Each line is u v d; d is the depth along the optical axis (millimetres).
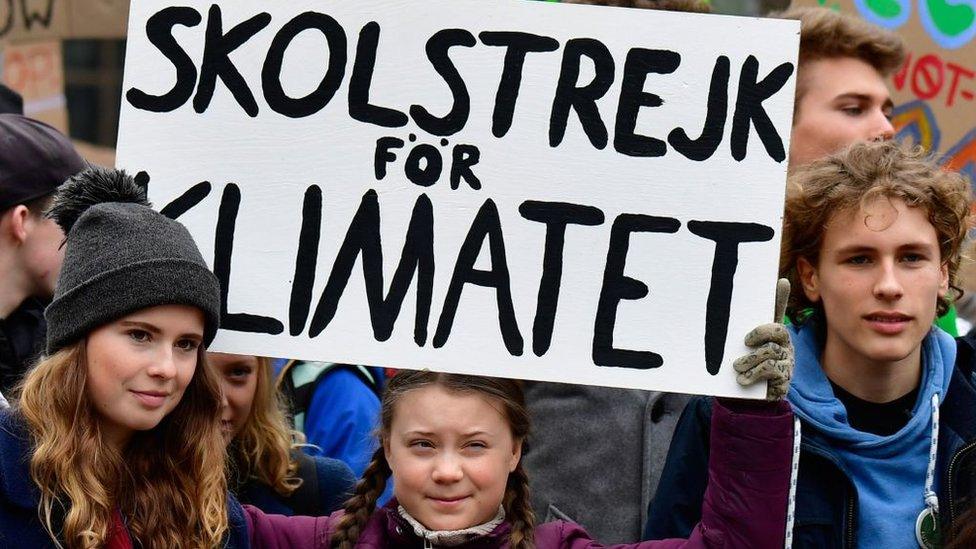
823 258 5711
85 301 4812
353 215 5312
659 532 5797
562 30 5324
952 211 5641
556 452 6410
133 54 5352
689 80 5305
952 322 7738
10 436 4914
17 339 6379
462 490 5191
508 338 5258
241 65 5344
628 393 6430
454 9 5328
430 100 5324
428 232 5301
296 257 5297
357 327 5277
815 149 7531
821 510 5559
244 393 6105
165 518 5047
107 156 14703
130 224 4867
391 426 5312
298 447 6566
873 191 5547
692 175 5285
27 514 4863
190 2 5359
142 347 4852
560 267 5273
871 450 5609
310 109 5332
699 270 5262
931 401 5676
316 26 5344
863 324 5566
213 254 5301
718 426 5180
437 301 5277
